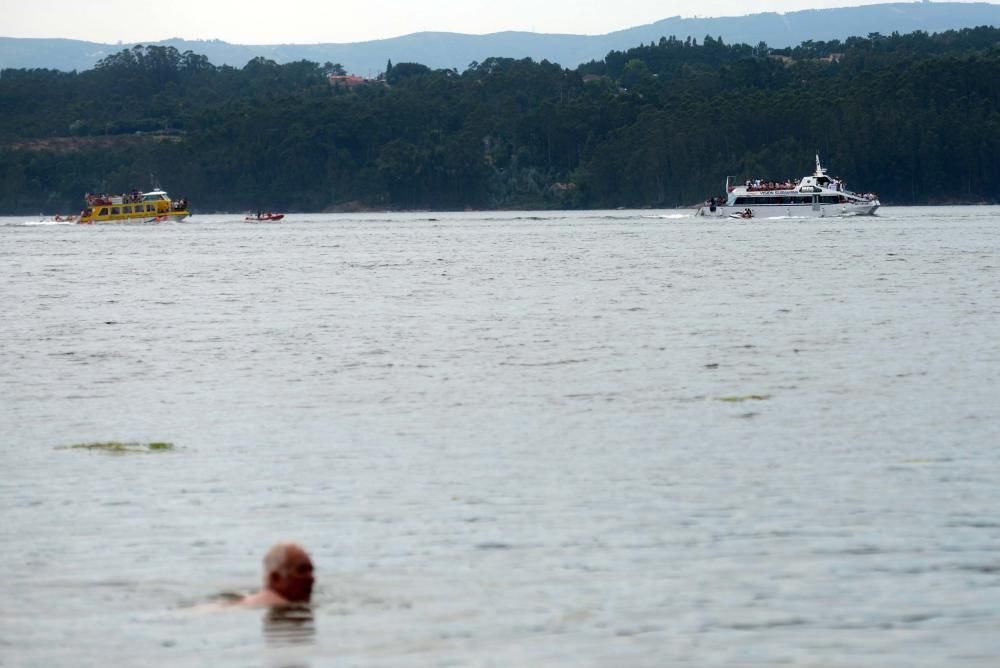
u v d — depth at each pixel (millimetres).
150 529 59531
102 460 74625
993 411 85375
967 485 65000
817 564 52750
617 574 51906
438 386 101312
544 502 63219
